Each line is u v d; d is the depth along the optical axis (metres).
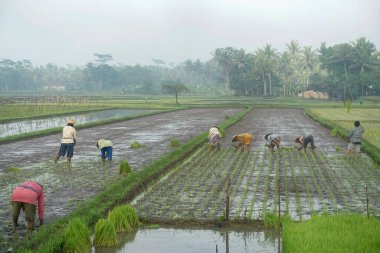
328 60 123.44
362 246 8.52
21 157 21.53
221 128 32.81
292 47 154.00
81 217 10.94
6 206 12.49
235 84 141.38
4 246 9.13
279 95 138.62
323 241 8.87
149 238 10.17
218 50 152.50
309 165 19.09
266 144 23.88
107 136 31.03
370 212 11.89
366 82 114.19
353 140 20.42
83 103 82.00
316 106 78.12
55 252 8.70
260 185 15.30
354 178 16.44
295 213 11.84
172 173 17.45
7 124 41.69
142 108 70.75
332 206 12.52
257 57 143.00
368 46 122.12
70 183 15.55
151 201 13.20
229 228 10.84
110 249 9.46
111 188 13.81
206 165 19.20
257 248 9.49
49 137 30.92
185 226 11.01
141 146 25.27
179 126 38.88
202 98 122.44
